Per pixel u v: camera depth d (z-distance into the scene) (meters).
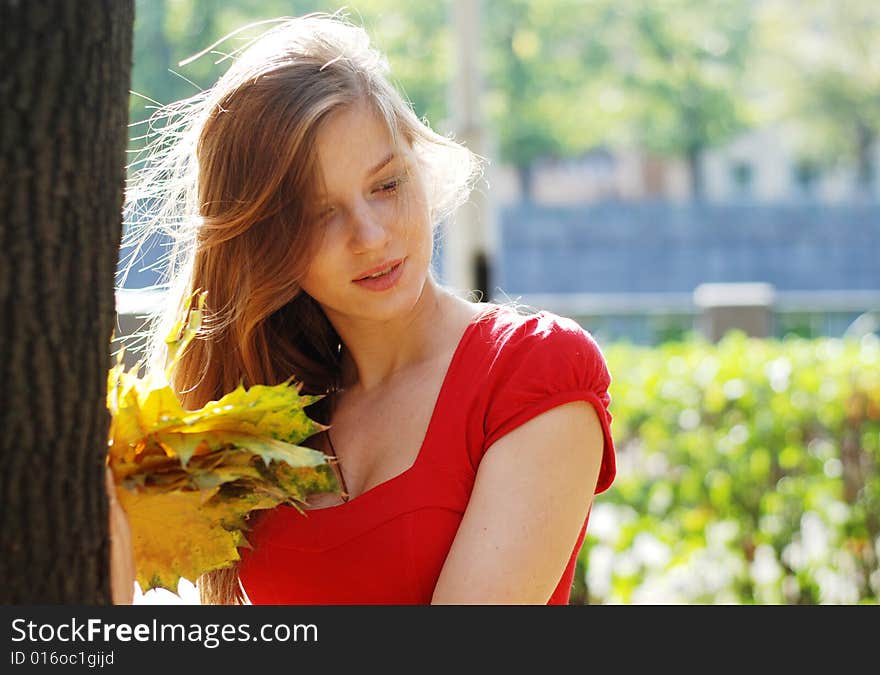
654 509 6.89
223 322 2.69
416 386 2.60
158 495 2.01
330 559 2.51
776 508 6.72
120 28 1.76
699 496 6.81
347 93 2.46
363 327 2.66
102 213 1.74
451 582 2.33
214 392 2.78
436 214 2.90
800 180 39.91
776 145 40.19
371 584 2.47
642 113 33.59
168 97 24.92
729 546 6.67
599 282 29.23
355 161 2.44
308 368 2.79
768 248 29.70
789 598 6.70
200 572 2.15
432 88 28.34
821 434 6.81
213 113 2.58
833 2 33.53
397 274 2.50
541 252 29.45
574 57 33.00
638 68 33.88
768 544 6.69
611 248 29.45
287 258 2.50
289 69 2.50
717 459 6.83
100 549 1.79
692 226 29.84
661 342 12.61
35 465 1.69
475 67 9.75
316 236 2.48
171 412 1.99
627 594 6.10
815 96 34.72
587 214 29.72
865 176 38.03
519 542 2.33
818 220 29.95
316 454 2.04
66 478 1.72
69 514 1.73
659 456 7.04
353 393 2.75
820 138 36.44
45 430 1.69
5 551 1.68
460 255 9.26
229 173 2.55
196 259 2.69
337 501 2.57
